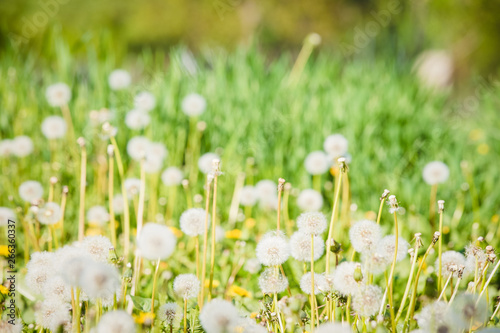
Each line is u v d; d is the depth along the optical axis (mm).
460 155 3557
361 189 3107
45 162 3289
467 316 1306
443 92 4715
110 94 3645
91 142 3330
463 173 3344
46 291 1470
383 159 3432
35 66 4480
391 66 4473
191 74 4062
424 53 8664
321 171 2604
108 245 1494
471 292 1573
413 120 3867
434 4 8445
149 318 1438
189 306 1796
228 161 3291
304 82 4086
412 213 2689
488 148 4246
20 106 3721
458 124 4301
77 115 3584
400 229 2523
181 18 12562
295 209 2842
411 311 1624
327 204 3047
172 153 3309
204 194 3018
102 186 2936
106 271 1250
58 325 1475
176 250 2395
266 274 1580
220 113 3635
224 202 2996
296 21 11992
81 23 12305
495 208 3076
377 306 1417
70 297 1484
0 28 6668
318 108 3703
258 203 2961
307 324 1682
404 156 3531
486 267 1582
